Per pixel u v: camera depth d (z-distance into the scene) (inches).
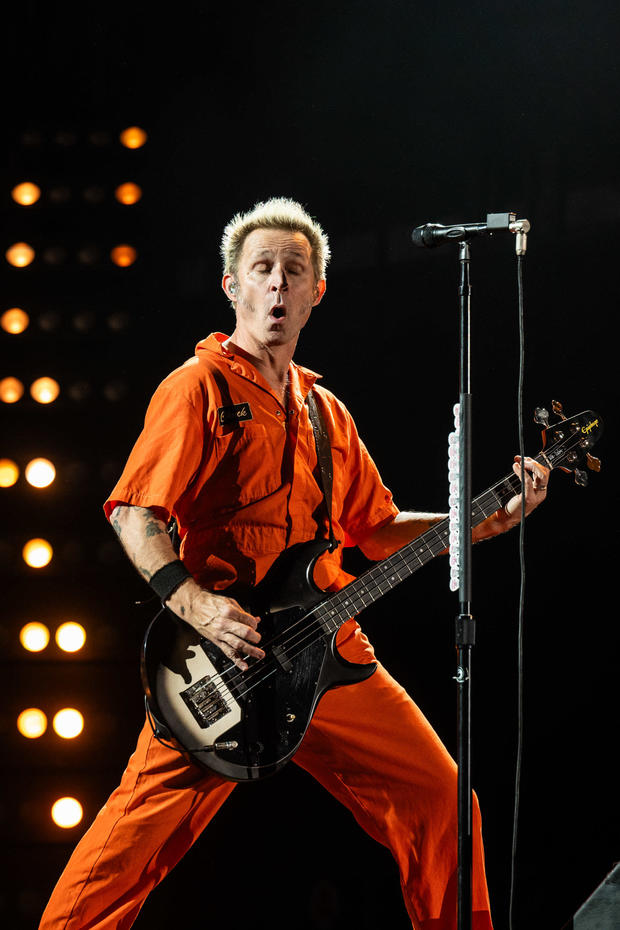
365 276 625.9
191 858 565.3
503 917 553.9
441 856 388.5
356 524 430.3
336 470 402.3
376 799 392.5
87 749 552.4
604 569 598.9
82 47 606.9
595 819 579.2
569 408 607.5
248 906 559.5
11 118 598.2
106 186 601.6
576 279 609.9
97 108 605.3
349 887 563.8
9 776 548.7
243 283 386.3
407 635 609.9
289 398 391.5
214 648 357.1
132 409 590.9
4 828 540.4
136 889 370.6
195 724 352.2
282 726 360.8
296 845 571.5
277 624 365.4
